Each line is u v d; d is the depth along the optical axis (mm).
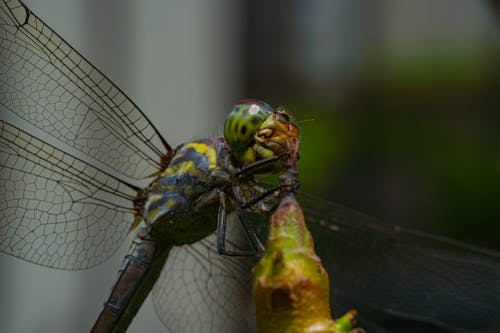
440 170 432
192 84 407
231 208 292
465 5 759
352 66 671
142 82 399
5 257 362
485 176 387
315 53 655
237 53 464
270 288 262
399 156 535
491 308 305
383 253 311
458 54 726
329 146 542
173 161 298
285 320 262
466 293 307
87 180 301
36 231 300
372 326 313
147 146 300
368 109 628
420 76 684
